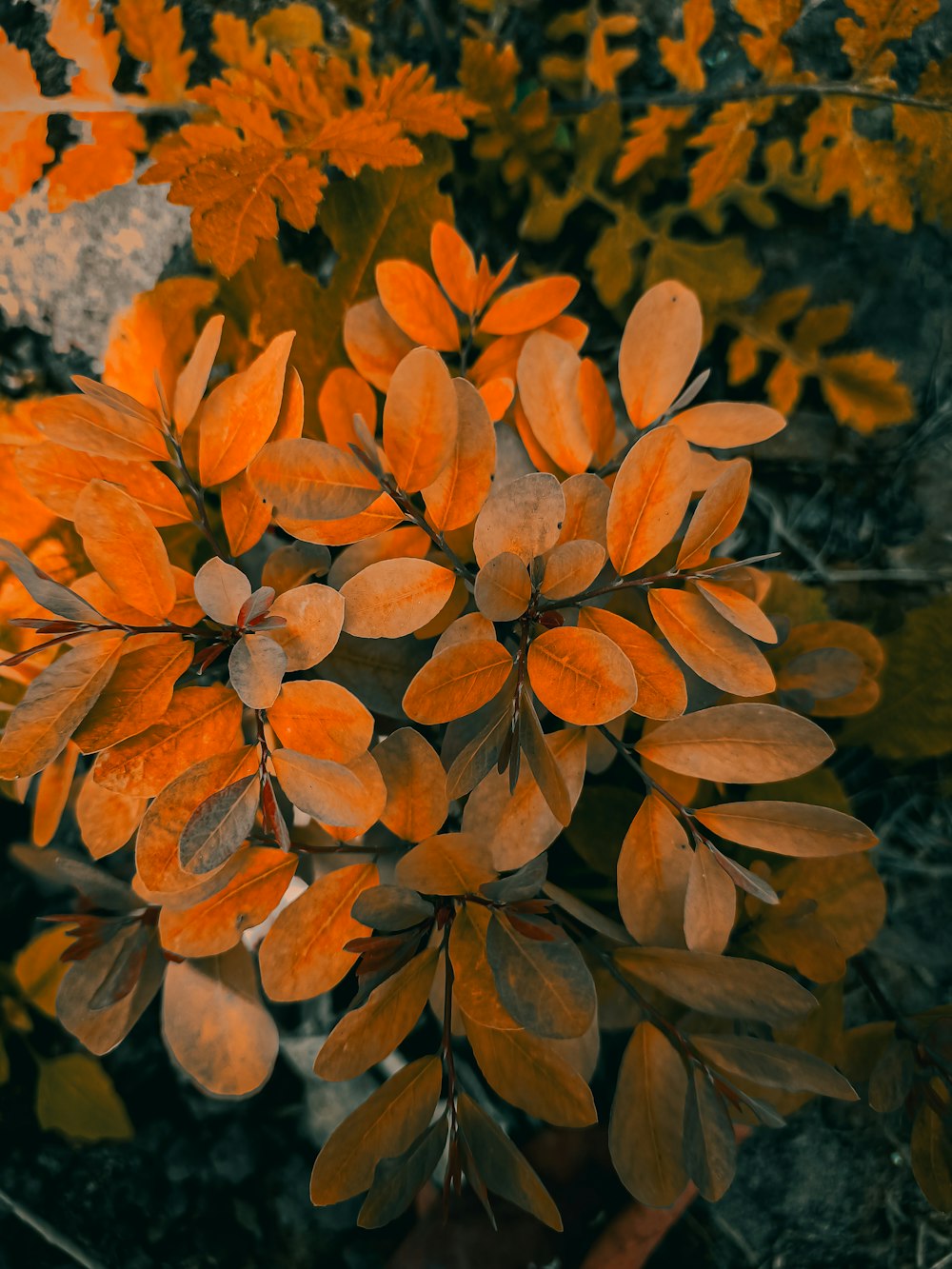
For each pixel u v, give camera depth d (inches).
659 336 7.6
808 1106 10.6
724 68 10.5
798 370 10.4
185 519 7.3
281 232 10.1
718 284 10.3
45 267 9.8
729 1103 7.8
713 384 10.7
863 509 10.9
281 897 7.4
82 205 9.6
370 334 8.0
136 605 6.7
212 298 9.2
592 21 10.4
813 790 9.1
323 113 8.7
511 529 6.5
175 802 6.5
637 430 7.9
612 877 8.9
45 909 10.8
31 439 9.3
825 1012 8.5
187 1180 10.9
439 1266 9.8
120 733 6.6
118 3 9.5
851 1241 10.7
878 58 9.4
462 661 6.6
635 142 10.0
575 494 6.9
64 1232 10.9
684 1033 7.7
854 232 10.5
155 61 9.0
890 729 10.0
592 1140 10.3
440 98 8.9
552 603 6.9
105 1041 7.6
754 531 10.9
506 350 8.2
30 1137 11.0
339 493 6.8
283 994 7.0
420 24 10.4
